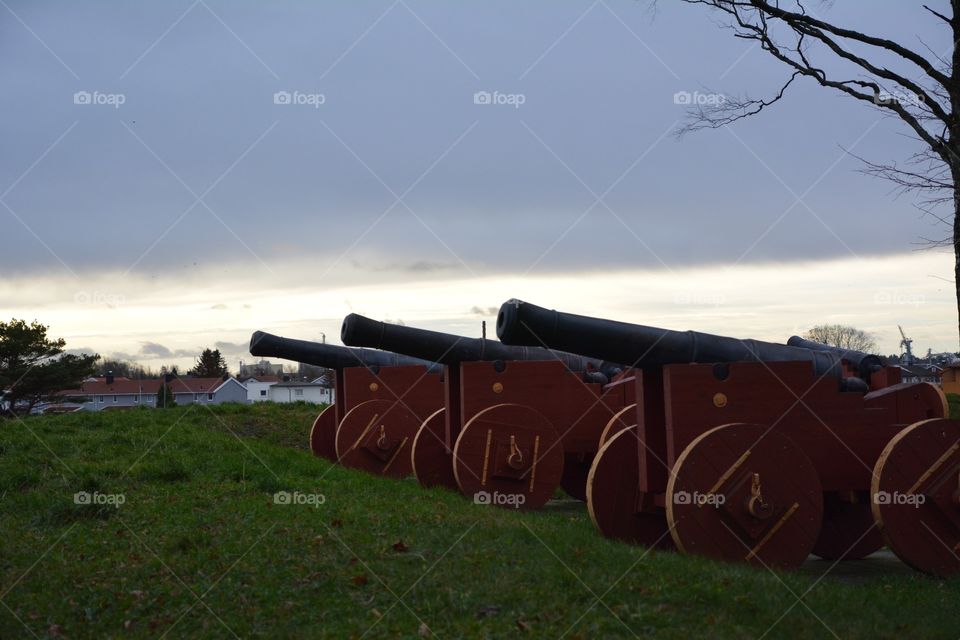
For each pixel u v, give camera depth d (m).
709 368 8.29
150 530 8.45
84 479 10.26
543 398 13.07
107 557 7.60
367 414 15.76
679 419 8.20
